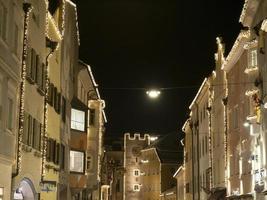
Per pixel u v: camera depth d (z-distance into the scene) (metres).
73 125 38.91
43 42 27.34
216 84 44.03
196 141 55.50
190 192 59.97
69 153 37.53
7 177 20.53
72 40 38.34
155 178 93.12
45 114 27.45
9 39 20.62
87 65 43.00
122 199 103.69
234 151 36.56
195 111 56.41
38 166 26.20
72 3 36.16
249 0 29.59
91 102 49.09
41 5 26.59
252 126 29.95
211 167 45.25
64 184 35.41
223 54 41.28
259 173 29.03
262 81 28.61
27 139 23.81
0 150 19.39
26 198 25.23
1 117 19.67
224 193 39.62
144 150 100.75
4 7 19.95
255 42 30.44
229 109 38.22
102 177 65.00
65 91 35.06
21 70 22.50
